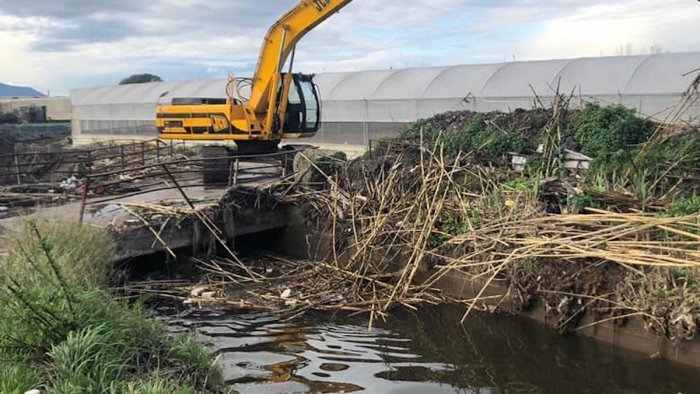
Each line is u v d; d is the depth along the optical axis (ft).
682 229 28.35
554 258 31.53
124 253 38.58
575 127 46.29
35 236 30.27
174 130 64.85
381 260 39.88
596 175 38.40
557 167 41.42
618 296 28.66
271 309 35.22
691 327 25.76
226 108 61.21
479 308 34.78
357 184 46.44
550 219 31.71
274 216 47.96
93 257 32.91
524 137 47.52
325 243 44.91
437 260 37.76
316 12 57.82
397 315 34.58
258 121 61.46
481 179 39.40
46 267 25.98
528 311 32.94
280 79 60.64
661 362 26.96
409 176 43.32
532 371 27.14
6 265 27.04
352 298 36.78
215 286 38.96
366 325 33.06
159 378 19.62
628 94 70.74
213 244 43.16
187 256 42.24
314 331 32.04
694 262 25.71
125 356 20.99
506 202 36.01
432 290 37.37
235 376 25.95
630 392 25.04
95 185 54.44
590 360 28.02
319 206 46.06
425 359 28.50
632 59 75.92
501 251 33.83
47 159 82.69
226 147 64.18
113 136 129.90
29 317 21.09
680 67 70.28
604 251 28.48
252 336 31.17
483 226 35.06
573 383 26.02
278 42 59.41
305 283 39.50
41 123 189.06
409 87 88.69
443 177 41.37
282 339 30.76
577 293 30.40
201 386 21.22
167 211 41.96
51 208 45.93
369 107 90.12
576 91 74.23
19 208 46.83
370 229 40.45
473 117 54.85
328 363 27.84
